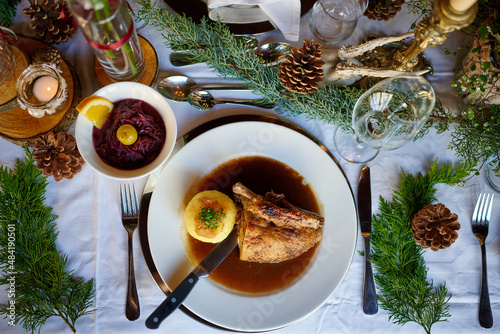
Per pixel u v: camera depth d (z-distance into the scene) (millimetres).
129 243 714
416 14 765
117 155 678
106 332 719
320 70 650
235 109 759
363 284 740
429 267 747
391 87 656
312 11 743
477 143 704
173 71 755
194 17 731
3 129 697
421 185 742
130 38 641
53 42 718
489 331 737
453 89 757
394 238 737
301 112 735
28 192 713
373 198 755
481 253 744
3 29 689
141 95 677
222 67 723
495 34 623
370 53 740
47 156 687
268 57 753
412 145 761
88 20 582
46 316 709
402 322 732
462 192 756
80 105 639
